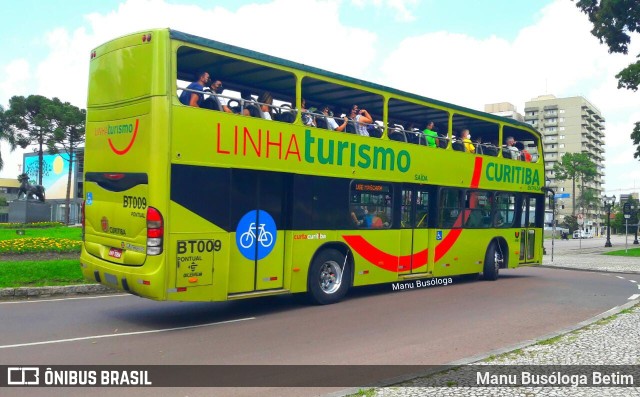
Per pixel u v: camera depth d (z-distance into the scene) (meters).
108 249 9.41
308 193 10.76
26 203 34.41
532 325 9.49
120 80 9.09
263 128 9.91
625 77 31.89
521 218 17.02
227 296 9.32
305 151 10.68
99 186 9.60
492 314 10.52
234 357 7.16
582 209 112.12
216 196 9.12
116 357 7.10
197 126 8.88
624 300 12.66
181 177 8.65
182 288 8.64
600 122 144.75
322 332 8.70
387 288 14.04
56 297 11.69
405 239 13.03
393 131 12.85
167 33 8.57
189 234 8.73
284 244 10.51
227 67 10.50
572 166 105.06
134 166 8.76
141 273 8.48
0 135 42.41
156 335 8.39
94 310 10.36
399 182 12.75
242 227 9.72
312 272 10.95
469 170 14.76
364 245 11.95
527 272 20.06
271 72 10.84
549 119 132.62
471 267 15.10
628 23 26.31
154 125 8.45
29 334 8.26
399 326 9.23
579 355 7.00
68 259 15.47
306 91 12.46
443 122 15.99
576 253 35.09
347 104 13.77
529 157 17.67
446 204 14.16
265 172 10.07
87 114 9.93
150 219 8.42
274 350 7.54
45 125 42.56
